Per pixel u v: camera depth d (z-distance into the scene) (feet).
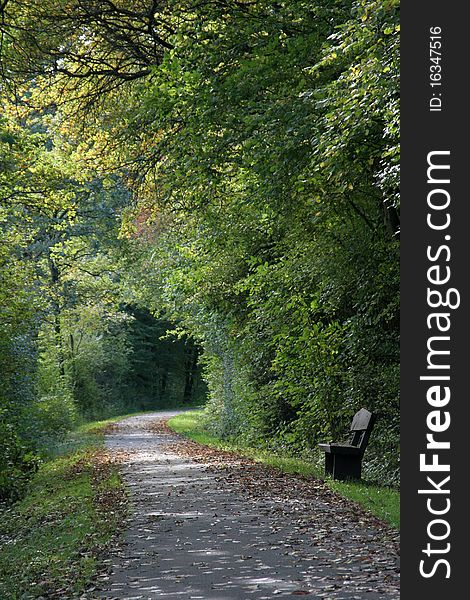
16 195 90.84
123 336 221.66
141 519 39.47
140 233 121.70
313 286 64.90
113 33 69.10
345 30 38.55
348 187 47.19
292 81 53.06
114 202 137.49
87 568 28.78
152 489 51.85
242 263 85.76
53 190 90.84
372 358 59.26
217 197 67.26
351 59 44.91
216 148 56.75
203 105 55.93
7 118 81.15
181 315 115.03
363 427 51.13
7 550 36.11
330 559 28.04
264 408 84.99
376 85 35.73
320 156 40.40
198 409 245.45
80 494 52.65
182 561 29.27
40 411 92.22
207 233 79.41
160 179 73.31
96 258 155.43
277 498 44.60
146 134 72.02
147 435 123.44
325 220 55.72
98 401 196.13
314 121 47.57
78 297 157.17
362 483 50.31
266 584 24.93
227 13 58.29
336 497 43.32
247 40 56.03
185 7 62.18
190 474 60.75
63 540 35.88
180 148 60.70
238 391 94.48
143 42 71.05
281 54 53.21
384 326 58.75
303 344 62.49
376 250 57.36
